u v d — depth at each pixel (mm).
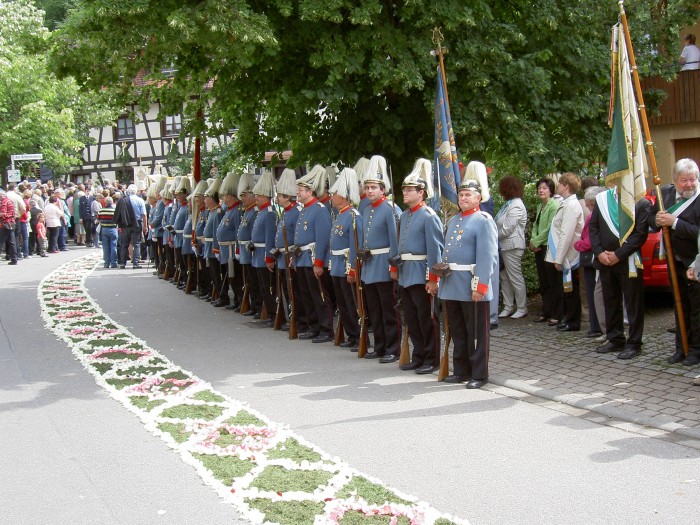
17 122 30266
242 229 11867
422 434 6086
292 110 11281
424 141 11672
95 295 14758
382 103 11430
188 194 15633
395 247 8562
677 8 13023
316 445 5902
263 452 5742
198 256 14039
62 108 32125
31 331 11062
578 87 11703
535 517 4582
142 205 19859
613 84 8281
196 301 13844
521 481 5105
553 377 7582
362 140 11594
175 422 6512
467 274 7457
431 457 5590
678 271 7934
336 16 9445
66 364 8898
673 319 10102
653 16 13109
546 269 10125
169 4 9281
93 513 4840
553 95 11758
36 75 29484
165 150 34844
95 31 9508
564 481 5082
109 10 8797
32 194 23719
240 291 12766
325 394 7328
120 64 10109
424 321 8102
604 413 6434
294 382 7816
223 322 11555
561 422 6277
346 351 9297
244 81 11414
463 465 5418
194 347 9711
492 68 10641
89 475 5461
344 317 9484
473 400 6980
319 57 9836
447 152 8836
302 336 10141
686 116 15578
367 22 9539
